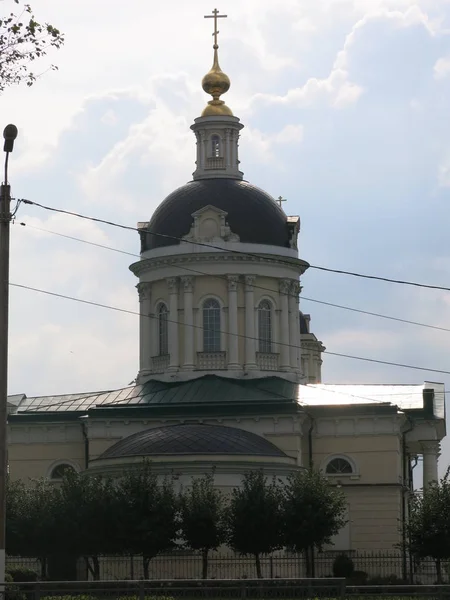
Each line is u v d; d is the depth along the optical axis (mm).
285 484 72312
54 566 75062
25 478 82812
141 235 88125
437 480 77688
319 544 69312
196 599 46000
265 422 78812
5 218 45062
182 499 67875
